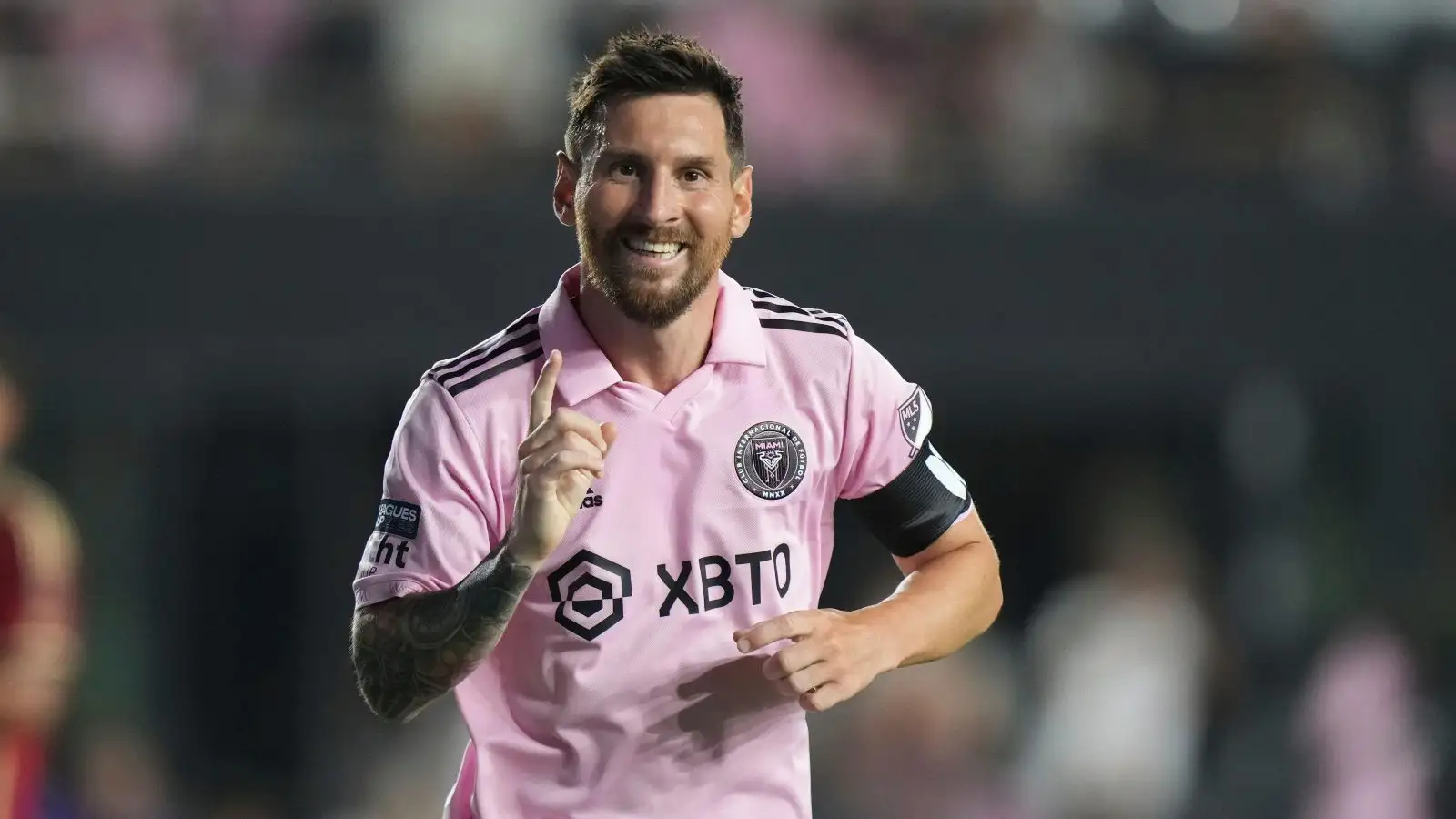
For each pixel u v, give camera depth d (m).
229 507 37.53
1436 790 30.70
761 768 10.78
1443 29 36.69
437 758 29.44
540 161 33.59
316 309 32.81
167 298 32.47
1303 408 39.09
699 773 10.67
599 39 33.91
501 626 9.78
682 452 10.50
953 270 34.34
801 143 34.03
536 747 10.60
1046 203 34.66
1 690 17.30
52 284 32.12
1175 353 35.16
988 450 42.06
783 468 10.65
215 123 32.94
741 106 10.48
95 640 35.53
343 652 37.94
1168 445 41.62
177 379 35.88
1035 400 41.06
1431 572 37.59
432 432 10.44
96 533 36.12
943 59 34.84
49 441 35.91
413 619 9.95
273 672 37.44
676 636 10.45
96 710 34.69
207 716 36.97
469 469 10.38
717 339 10.61
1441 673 35.25
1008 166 34.84
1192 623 29.95
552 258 33.34
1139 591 29.94
